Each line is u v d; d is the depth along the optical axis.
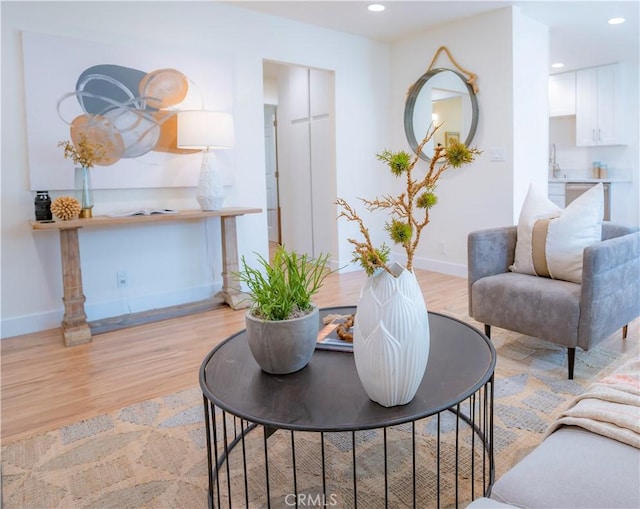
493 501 0.87
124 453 1.70
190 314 3.44
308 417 1.13
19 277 2.99
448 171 4.44
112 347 2.79
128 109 3.22
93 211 3.19
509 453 1.63
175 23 3.44
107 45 3.13
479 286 2.57
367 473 1.56
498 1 3.66
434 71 4.36
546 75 4.21
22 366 2.53
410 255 1.19
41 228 2.64
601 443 0.98
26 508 1.42
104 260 3.29
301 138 5.21
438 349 1.51
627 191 5.81
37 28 2.91
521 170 4.00
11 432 1.86
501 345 2.64
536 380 2.19
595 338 2.16
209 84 3.59
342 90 4.50
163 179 3.42
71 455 1.70
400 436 1.77
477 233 2.61
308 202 5.20
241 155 3.85
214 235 3.80
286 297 1.37
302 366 1.41
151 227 3.48
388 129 4.92
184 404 2.07
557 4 3.72
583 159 6.26
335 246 4.72
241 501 1.44
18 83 2.87
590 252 2.10
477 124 4.12
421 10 3.87
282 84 5.46
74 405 2.08
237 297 3.57
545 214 2.61
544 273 2.52
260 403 1.21
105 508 1.42
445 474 1.54
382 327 1.13
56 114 2.98
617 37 4.56
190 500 1.45
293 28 4.08
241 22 3.77
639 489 0.83
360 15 3.97
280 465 1.62
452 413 1.92
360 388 1.29
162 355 2.66
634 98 5.63
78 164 3.04
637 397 1.07
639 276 2.46
